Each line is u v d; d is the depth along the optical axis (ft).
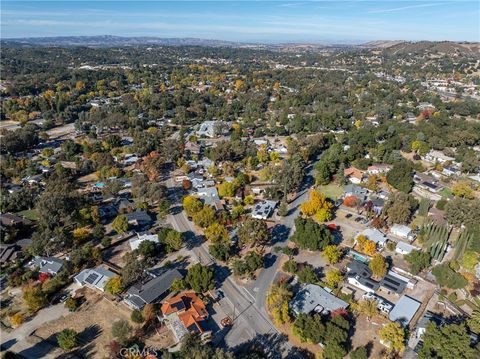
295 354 239.91
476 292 292.61
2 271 317.83
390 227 393.29
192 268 297.33
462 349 216.33
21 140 621.31
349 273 311.06
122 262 334.44
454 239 375.04
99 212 411.54
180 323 256.93
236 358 229.25
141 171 534.78
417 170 541.34
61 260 325.42
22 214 419.74
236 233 375.45
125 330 242.17
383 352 239.71
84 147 603.26
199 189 479.00
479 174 538.06
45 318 269.23
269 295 281.13
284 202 433.07
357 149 586.45
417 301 286.05
